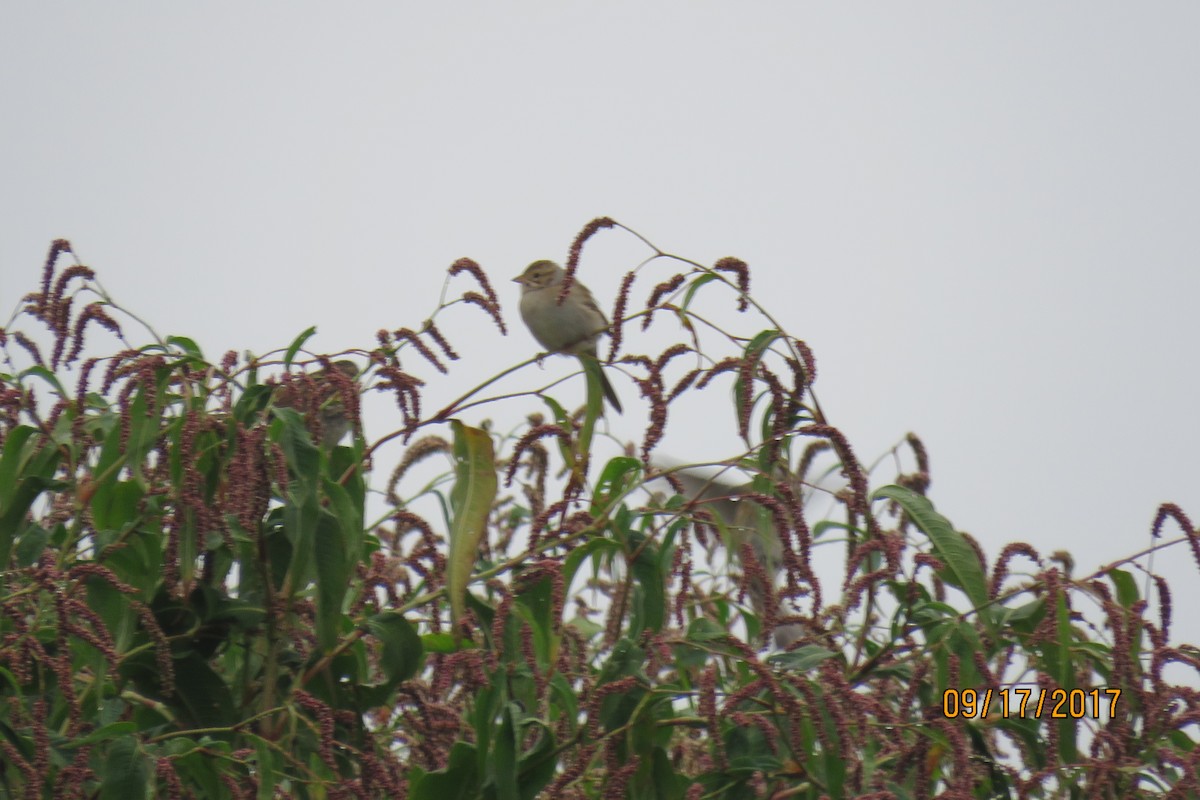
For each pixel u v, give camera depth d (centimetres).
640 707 1004
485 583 1145
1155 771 1090
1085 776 1059
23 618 991
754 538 1298
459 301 1128
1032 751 1159
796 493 1220
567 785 988
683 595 1104
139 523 1061
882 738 1105
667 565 1144
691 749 1235
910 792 1093
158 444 1109
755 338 1118
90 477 1112
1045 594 1123
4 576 1067
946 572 1165
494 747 961
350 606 1188
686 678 1212
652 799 1045
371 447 1088
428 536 1132
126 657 1023
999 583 1110
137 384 1074
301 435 1042
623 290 1129
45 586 934
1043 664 1203
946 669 1099
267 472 1037
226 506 1081
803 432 1090
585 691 1121
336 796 941
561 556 1159
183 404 1089
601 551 1241
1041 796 1146
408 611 1126
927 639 1126
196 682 1074
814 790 1014
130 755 895
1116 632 1059
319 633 1037
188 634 1065
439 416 1085
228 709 1076
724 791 1044
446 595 1083
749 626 1288
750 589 1179
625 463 1148
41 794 894
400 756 1296
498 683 988
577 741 1020
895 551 1070
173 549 1031
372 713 1329
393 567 1149
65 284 1089
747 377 1092
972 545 1177
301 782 959
